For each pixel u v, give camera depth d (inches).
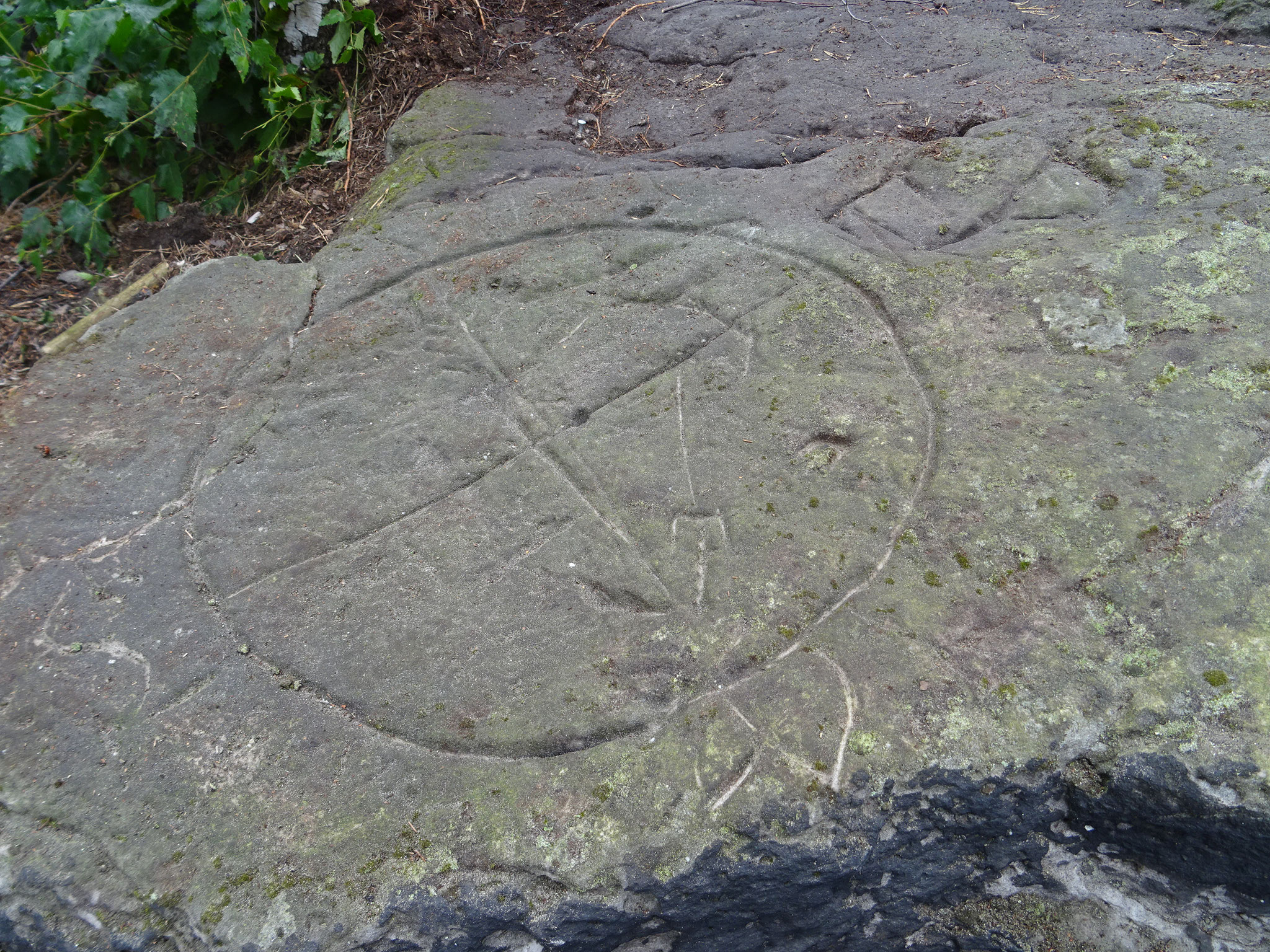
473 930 66.3
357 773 71.2
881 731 70.9
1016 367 93.7
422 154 130.8
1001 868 79.1
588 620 78.7
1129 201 110.0
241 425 95.7
